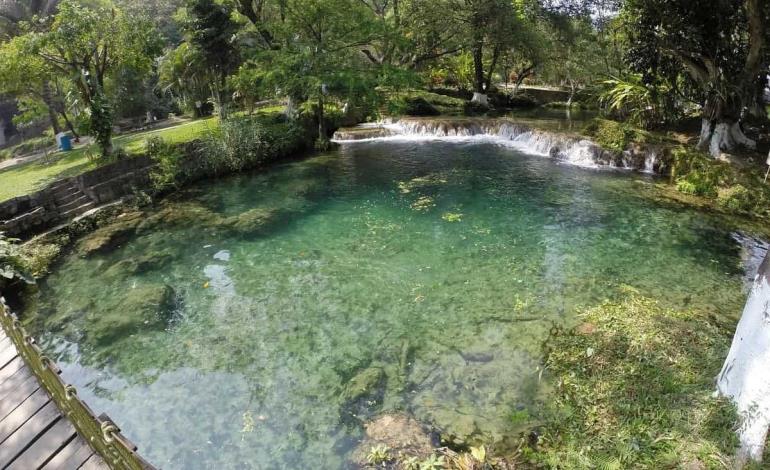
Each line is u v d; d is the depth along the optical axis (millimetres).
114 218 14289
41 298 10062
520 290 9453
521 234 12188
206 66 23688
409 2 26984
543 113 30438
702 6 14484
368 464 5496
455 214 13719
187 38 23328
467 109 30812
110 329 8703
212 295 9883
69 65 16688
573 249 11227
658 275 9844
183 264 11375
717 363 6117
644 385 5930
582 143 19000
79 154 19062
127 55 17188
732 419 4996
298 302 9461
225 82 24031
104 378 7480
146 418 6570
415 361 7441
